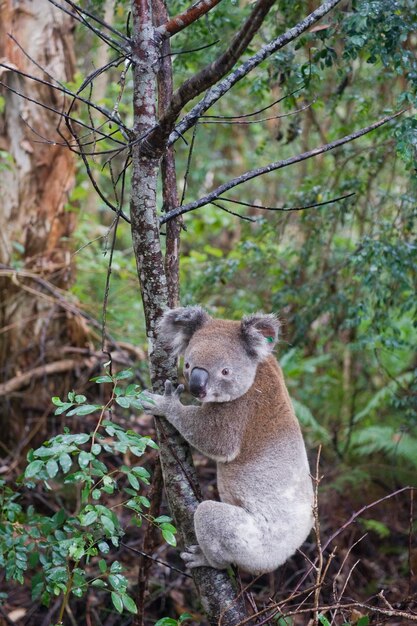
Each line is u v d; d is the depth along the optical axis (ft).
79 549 9.99
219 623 10.75
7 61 18.38
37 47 18.71
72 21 19.36
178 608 15.93
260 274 19.75
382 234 16.43
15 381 18.48
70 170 19.58
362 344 16.53
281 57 14.69
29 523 12.48
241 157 33.50
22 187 19.04
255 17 8.67
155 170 11.15
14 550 11.28
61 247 19.93
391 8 12.60
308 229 18.28
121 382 19.89
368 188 17.52
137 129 11.04
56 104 19.02
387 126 16.11
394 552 18.79
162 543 16.81
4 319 19.07
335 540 18.42
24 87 18.65
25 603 15.76
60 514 11.56
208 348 11.34
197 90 9.68
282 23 16.72
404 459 21.34
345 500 19.94
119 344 20.51
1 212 18.97
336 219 17.71
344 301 18.07
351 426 20.76
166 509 17.46
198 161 31.65
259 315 11.89
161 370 11.75
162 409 11.56
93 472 9.96
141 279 11.58
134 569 16.39
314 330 24.43
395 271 15.74
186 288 19.92
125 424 19.38
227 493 12.38
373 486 20.49
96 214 29.94
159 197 26.58
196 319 11.96
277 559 12.00
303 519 12.31
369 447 20.51
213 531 11.37
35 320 19.31
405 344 16.71
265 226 18.38
